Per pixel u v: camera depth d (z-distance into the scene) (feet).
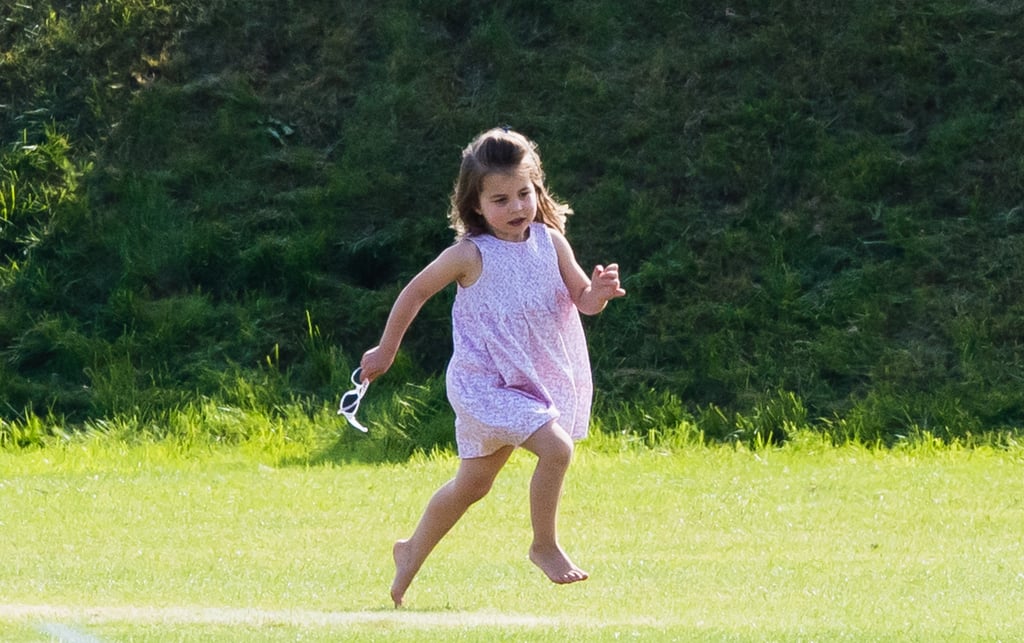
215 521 99.76
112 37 196.75
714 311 171.63
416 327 175.73
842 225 177.17
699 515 102.01
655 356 169.99
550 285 66.85
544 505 63.98
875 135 183.21
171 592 70.95
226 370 170.19
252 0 200.44
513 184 66.39
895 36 188.55
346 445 155.94
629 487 116.88
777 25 191.11
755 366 167.02
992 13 189.37
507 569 79.15
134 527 96.89
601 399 164.76
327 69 194.39
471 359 65.98
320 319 176.14
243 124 189.88
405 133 187.32
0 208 183.32
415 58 192.75
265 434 160.56
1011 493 114.21
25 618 62.59
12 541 90.17
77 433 161.48
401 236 179.83
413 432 156.35
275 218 183.11
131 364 171.22
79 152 188.55
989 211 176.76
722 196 181.47
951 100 184.65
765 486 118.11
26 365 172.76
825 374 165.99
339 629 59.82
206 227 182.09
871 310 169.17
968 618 63.98
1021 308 167.73
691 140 184.55
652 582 74.33
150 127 189.57
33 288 178.09
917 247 173.37
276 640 56.90
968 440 152.87
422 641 56.54
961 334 165.58
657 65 189.88
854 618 63.67
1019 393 159.53
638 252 178.29
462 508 67.21
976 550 87.20
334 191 183.73
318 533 94.43
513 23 196.44
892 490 115.65
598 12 195.42
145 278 179.32
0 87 194.08
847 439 154.92
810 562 81.46
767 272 174.19
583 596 70.18
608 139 185.88
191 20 198.49
